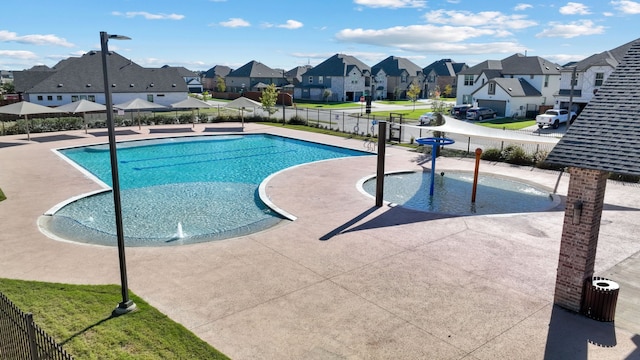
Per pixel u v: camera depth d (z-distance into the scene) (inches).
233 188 886.4
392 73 4192.9
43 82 2266.2
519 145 1202.6
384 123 693.3
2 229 600.4
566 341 353.4
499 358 332.2
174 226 657.6
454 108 2390.5
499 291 436.8
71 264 488.7
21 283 437.1
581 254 387.5
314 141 1414.9
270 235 586.9
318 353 335.0
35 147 1262.3
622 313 400.5
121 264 374.9
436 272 478.3
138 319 372.8
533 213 697.6
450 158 1167.6
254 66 4387.3
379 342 350.0
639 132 356.8
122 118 1763.0
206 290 432.1
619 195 813.9
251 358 327.6
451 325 375.2
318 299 417.1
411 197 816.3
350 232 600.4
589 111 398.3
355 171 990.4
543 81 2423.7
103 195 815.1
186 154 1263.5
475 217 673.6
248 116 1940.2
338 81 3661.4
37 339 268.5
